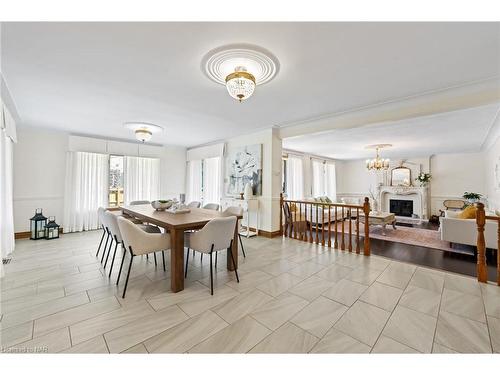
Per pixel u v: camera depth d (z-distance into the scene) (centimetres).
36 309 194
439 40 174
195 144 645
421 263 321
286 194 700
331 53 193
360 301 213
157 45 183
